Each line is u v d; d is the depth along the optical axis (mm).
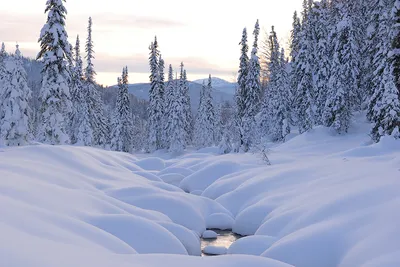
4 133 29594
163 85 65000
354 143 34688
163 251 10891
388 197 11297
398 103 26406
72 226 8367
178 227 13781
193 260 7133
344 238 10070
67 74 31500
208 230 17266
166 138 62062
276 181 20547
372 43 37875
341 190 13867
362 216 10648
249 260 7340
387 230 9008
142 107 160500
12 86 29969
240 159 32312
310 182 18172
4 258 4535
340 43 38281
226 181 24188
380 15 35375
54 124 31016
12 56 30547
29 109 31422
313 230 11039
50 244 5840
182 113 59781
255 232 15258
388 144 23953
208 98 70688
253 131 43719
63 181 15938
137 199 17203
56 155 21484
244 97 45688
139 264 6230
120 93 61969
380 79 30547
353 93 38469
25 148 21250
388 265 7422
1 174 12008
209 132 69750
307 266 10008
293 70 52531
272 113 50906
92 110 54469
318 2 45719
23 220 7113
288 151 36250
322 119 42156
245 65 45938
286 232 12930
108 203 13344
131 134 64375
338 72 38000
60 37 30594
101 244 8156
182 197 18547
